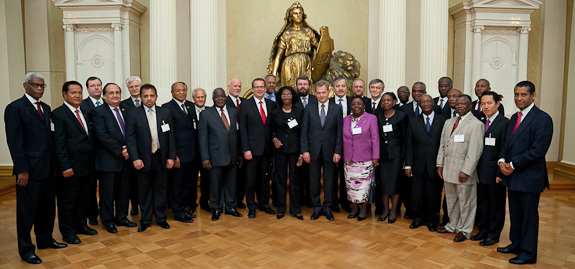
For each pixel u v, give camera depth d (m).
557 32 7.57
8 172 6.67
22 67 7.02
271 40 7.98
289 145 4.70
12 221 4.71
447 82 5.07
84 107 4.66
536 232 3.36
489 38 7.32
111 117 4.20
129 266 3.35
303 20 6.81
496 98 3.73
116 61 6.93
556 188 6.38
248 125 4.75
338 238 4.05
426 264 3.37
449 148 3.98
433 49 6.82
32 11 7.16
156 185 4.42
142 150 4.24
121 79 6.99
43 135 3.53
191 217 4.85
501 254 3.60
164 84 6.73
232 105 5.13
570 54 7.12
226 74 7.96
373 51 7.95
